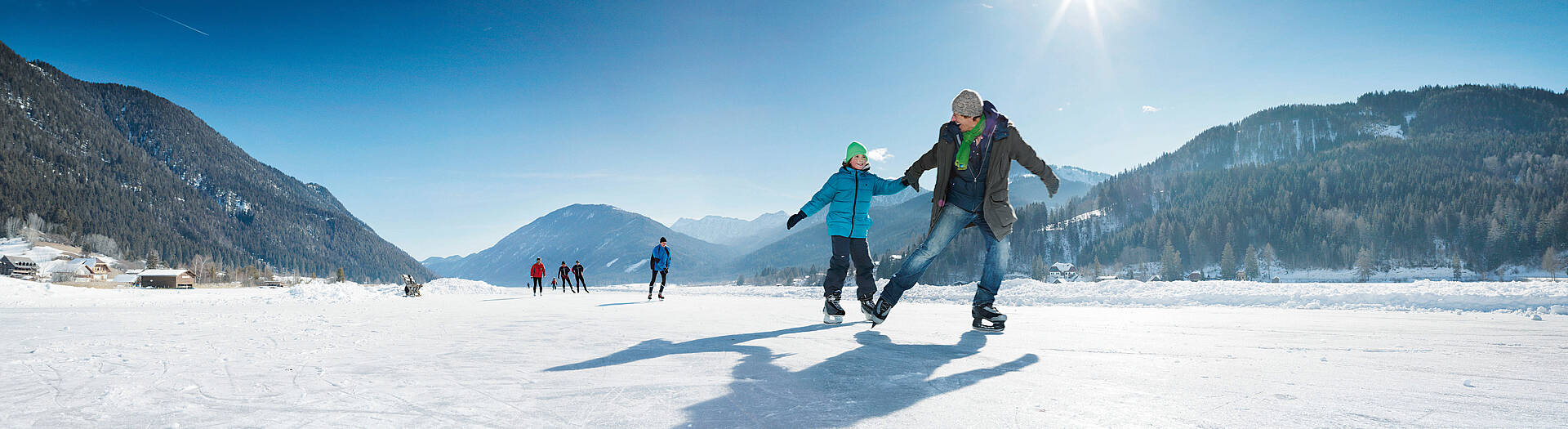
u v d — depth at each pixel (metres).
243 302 12.69
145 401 1.78
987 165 3.76
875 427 1.53
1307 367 2.26
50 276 103.31
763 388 1.98
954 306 7.90
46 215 189.50
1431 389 1.83
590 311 6.43
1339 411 1.59
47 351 2.89
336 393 1.90
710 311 6.27
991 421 1.57
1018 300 11.23
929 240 3.95
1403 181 187.38
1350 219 165.75
